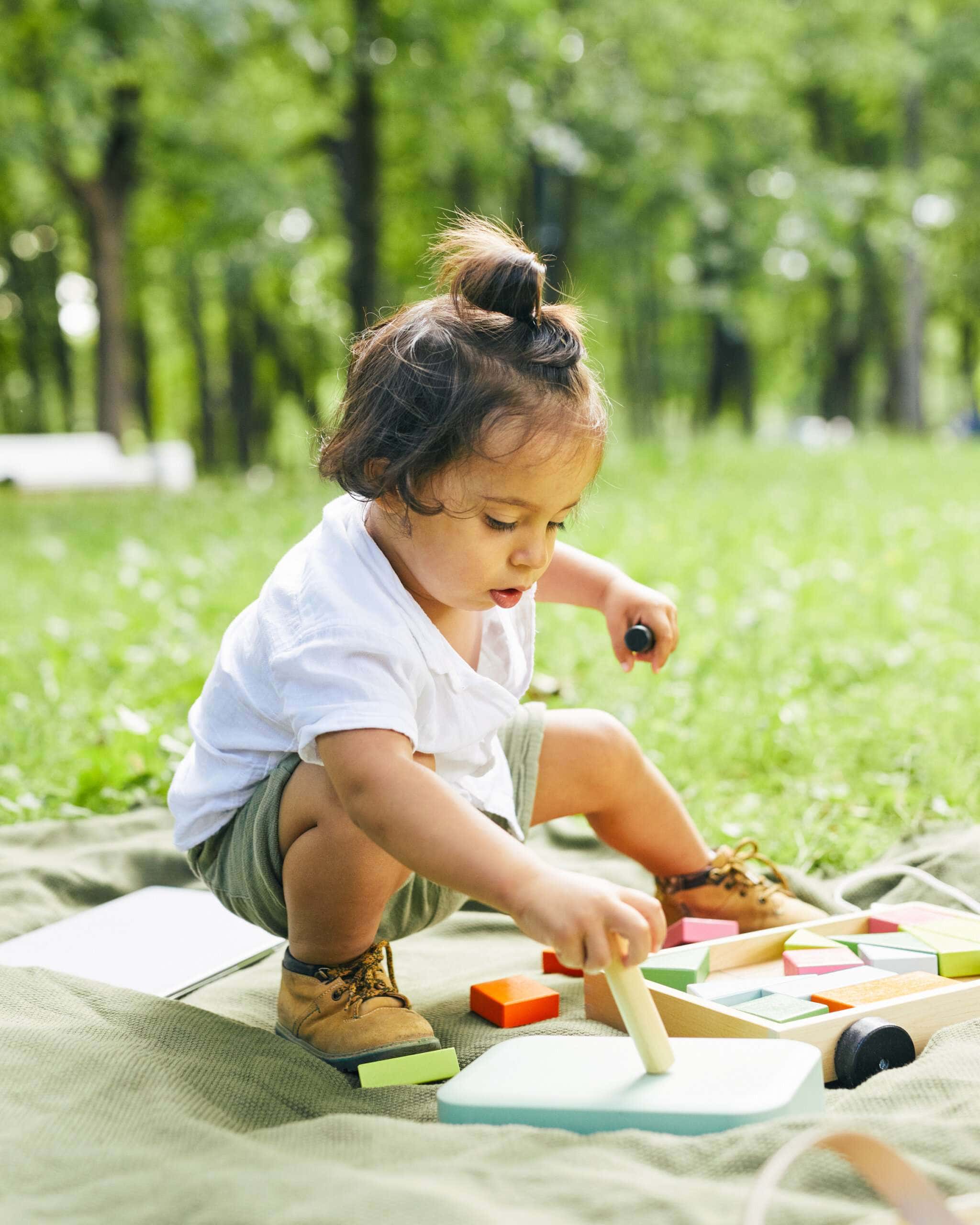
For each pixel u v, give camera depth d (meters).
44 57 12.52
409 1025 1.67
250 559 7.03
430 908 1.85
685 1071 1.42
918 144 19.30
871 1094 1.40
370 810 1.48
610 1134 1.31
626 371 25.91
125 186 14.89
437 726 1.66
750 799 2.87
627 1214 1.15
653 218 17.53
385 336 1.61
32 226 18.97
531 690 3.72
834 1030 1.56
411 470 1.52
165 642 4.72
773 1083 1.38
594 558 2.15
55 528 9.66
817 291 23.95
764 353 27.89
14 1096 1.44
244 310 22.67
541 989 1.84
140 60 13.12
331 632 1.56
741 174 17.50
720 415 25.19
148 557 7.46
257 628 1.69
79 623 5.51
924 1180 1.01
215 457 23.55
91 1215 1.18
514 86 14.49
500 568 1.56
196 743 1.84
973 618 4.95
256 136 14.72
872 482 11.02
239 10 12.41
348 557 1.64
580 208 17.56
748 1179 1.22
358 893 1.65
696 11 16.23
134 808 2.99
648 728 3.42
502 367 1.51
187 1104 1.46
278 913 1.76
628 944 1.35
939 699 3.62
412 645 1.58
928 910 2.02
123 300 17.45
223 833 1.80
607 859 2.62
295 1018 1.72
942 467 12.48
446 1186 1.21
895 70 18.30
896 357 23.75
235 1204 1.17
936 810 2.72
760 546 6.95
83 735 3.63
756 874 2.16
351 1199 1.17
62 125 13.01
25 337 22.11
